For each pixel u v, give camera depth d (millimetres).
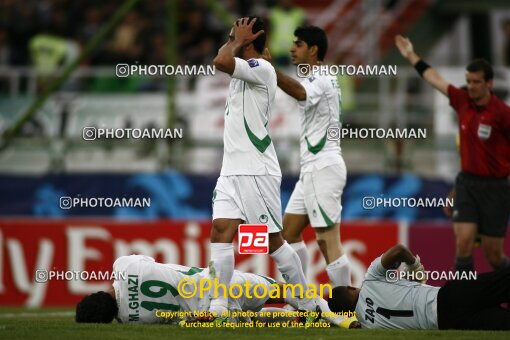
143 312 26172
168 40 51312
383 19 64625
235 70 25000
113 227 44781
